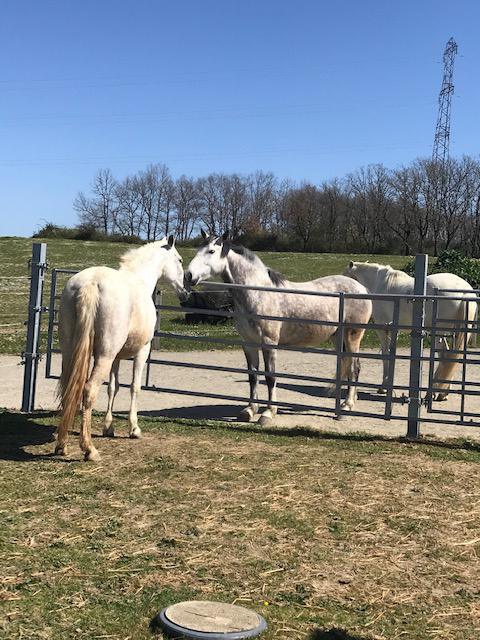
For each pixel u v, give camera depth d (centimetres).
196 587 359
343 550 417
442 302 980
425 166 7419
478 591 366
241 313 805
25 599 335
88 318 570
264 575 377
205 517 463
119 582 360
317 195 7612
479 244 7344
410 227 7569
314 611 337
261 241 7038
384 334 1055
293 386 1115
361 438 730
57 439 594
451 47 8119
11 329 1802
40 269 826
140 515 463
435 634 319
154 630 313
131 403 687
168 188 8162
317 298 862
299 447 674
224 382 1129
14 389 996
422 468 609
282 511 481
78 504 481
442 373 979
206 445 666
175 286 776
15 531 425
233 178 8088
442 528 460
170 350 1526
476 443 720
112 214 8181
